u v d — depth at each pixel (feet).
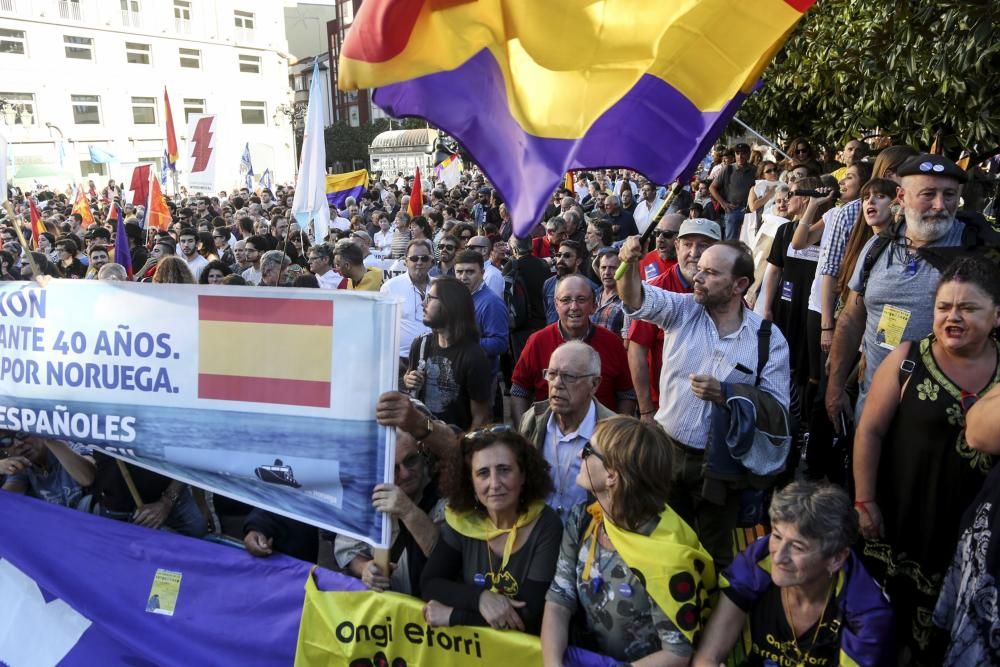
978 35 15.26
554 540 8.70
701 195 39.68
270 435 9.45
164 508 11.08
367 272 24.59
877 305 11.12
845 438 12.80
